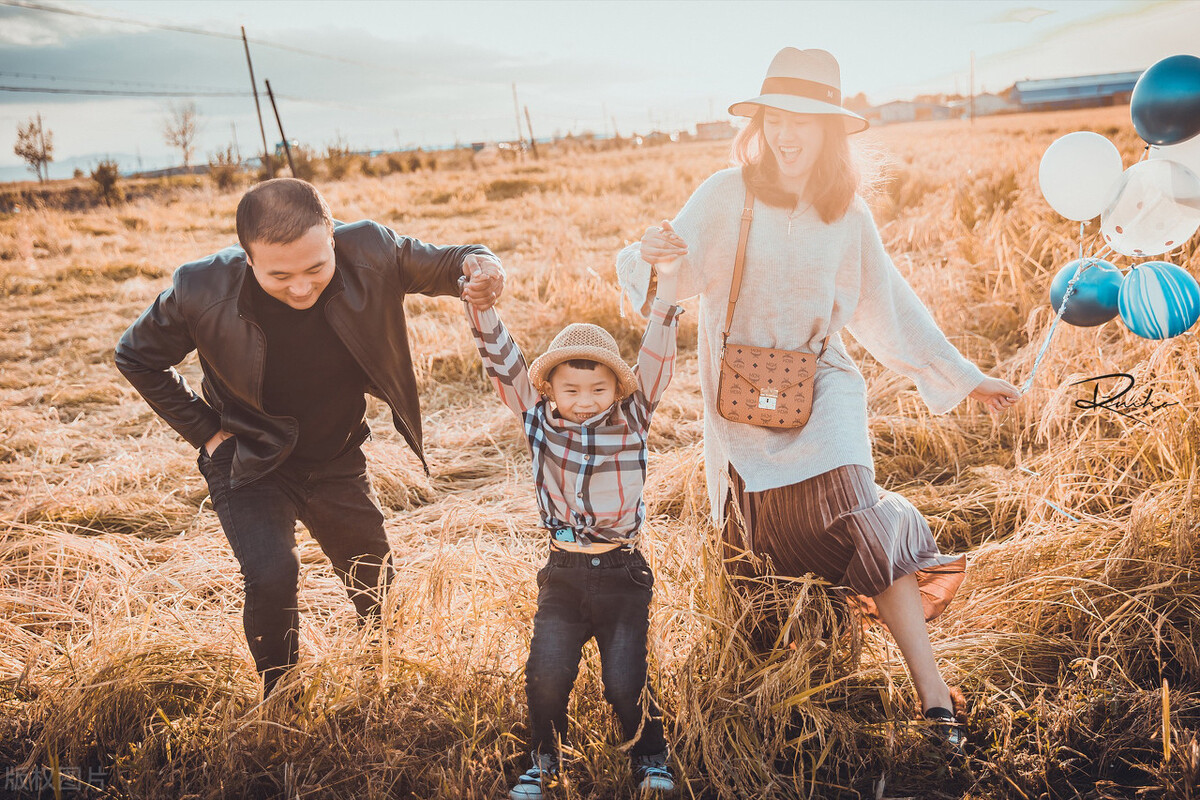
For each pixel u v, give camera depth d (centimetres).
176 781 231
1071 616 273
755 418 258
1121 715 234
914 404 470
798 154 248
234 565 362
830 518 245
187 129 6044
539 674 218
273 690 243
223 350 243
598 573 229
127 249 1712
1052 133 3319
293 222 218
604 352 227
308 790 221
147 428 590
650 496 395
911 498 388
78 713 249
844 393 261
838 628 258
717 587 265
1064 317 292
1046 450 410
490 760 230
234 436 264
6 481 507
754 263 259
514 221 1744
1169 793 206
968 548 347
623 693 217
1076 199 285
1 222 2131
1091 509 343
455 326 761
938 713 232
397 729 238
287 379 255
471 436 523
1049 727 232
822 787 226
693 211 262
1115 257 325
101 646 279
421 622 278
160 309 249
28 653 293
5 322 1005
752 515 266
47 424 610
